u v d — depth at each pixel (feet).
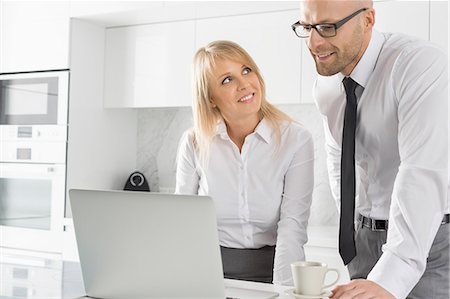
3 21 12.23
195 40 11.21
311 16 4.86
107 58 12.14
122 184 12.71
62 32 11.49
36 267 5.71
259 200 6.20
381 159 5.58
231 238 6.40
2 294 4.57
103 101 12.14
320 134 11.10
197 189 6.66
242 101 5.95
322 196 11.05
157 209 4.19
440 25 8.86
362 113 5.46
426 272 5.32
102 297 4.59
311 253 9.44
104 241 4.46
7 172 11.94
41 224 11.55
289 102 10.26
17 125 11.95
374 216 5.77
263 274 5.96
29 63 11.89
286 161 6.10
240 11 10.59
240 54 6.01
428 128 4.66
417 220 4.38
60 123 11.39
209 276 4.16
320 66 5.06
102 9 11.09
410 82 4.89
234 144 6.17
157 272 4.32
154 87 11.61
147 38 11.71
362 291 4.02
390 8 9.26
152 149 12.89
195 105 6.28
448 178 4.86
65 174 11.31
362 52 5.22
